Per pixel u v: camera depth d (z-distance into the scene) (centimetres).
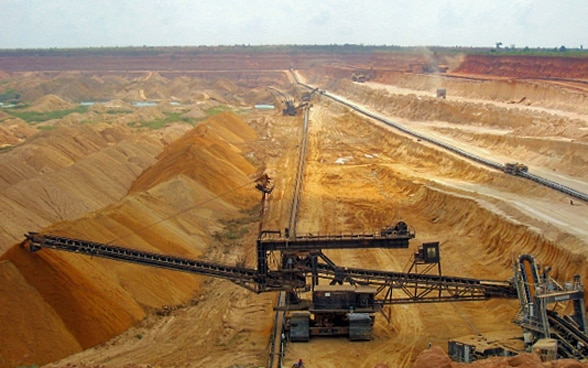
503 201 6412
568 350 3584
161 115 16462
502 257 5494
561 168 7794
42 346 3794
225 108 18975
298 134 13412
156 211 6288
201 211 6950
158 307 4697
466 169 8356
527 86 13550
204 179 7756
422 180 8200
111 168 8631
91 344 4025
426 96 15100
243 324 4494
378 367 2831
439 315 4628
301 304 4344
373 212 7406
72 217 6925
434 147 9825
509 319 4456
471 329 4353
